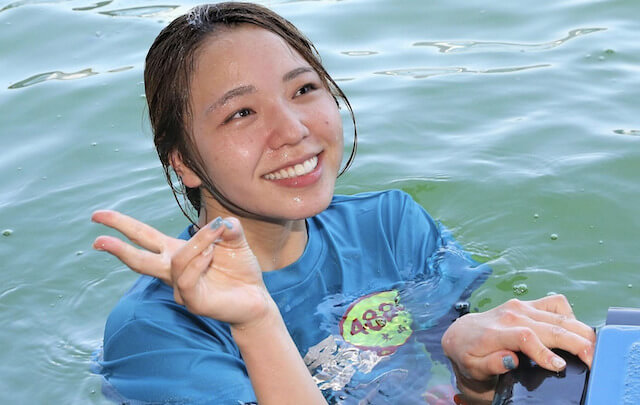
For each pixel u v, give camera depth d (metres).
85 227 2.87
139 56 3.89
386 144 3.23
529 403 1.58
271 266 2.13
